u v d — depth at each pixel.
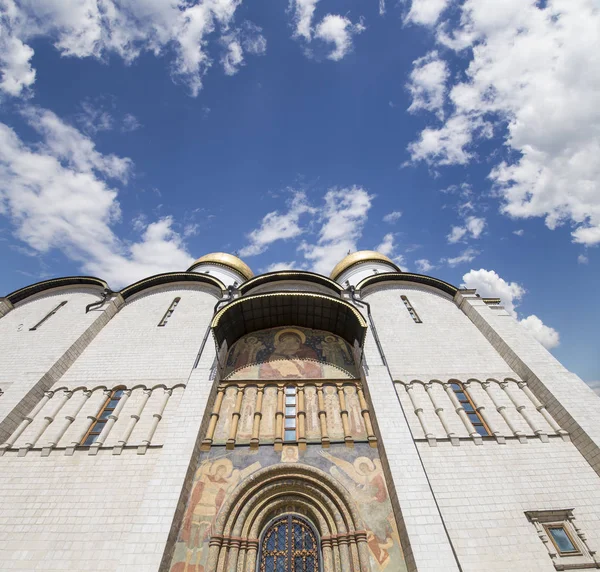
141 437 12.10
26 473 11.06
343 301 14.99
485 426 12.55
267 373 14.77
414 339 16.36
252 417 12.95
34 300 19.62
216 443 11.98
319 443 12.09
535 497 10.28
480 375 14.46
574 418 12.01
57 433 12.26
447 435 12.05
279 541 10.27
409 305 19.06
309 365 15.18
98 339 16.64
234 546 9.59
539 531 9.48
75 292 20.05
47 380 13.94
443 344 16.12
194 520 9.91
